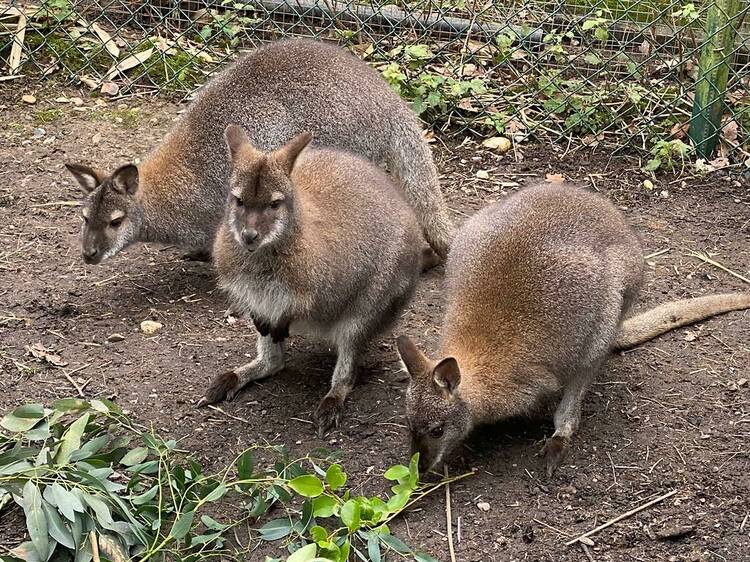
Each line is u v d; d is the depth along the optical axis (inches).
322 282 73.4
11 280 86.4
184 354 79.7
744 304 85.0
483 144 108.0
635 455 71.8
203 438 72.4
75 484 63.7
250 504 66.9
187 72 115.0
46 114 109.2
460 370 69.5
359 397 76.5
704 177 103.6
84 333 81.2
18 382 75.7
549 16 110.7
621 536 66.1
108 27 119.7
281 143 89.7
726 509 67.8
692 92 110.0
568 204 74.9
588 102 109.3
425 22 115.7
